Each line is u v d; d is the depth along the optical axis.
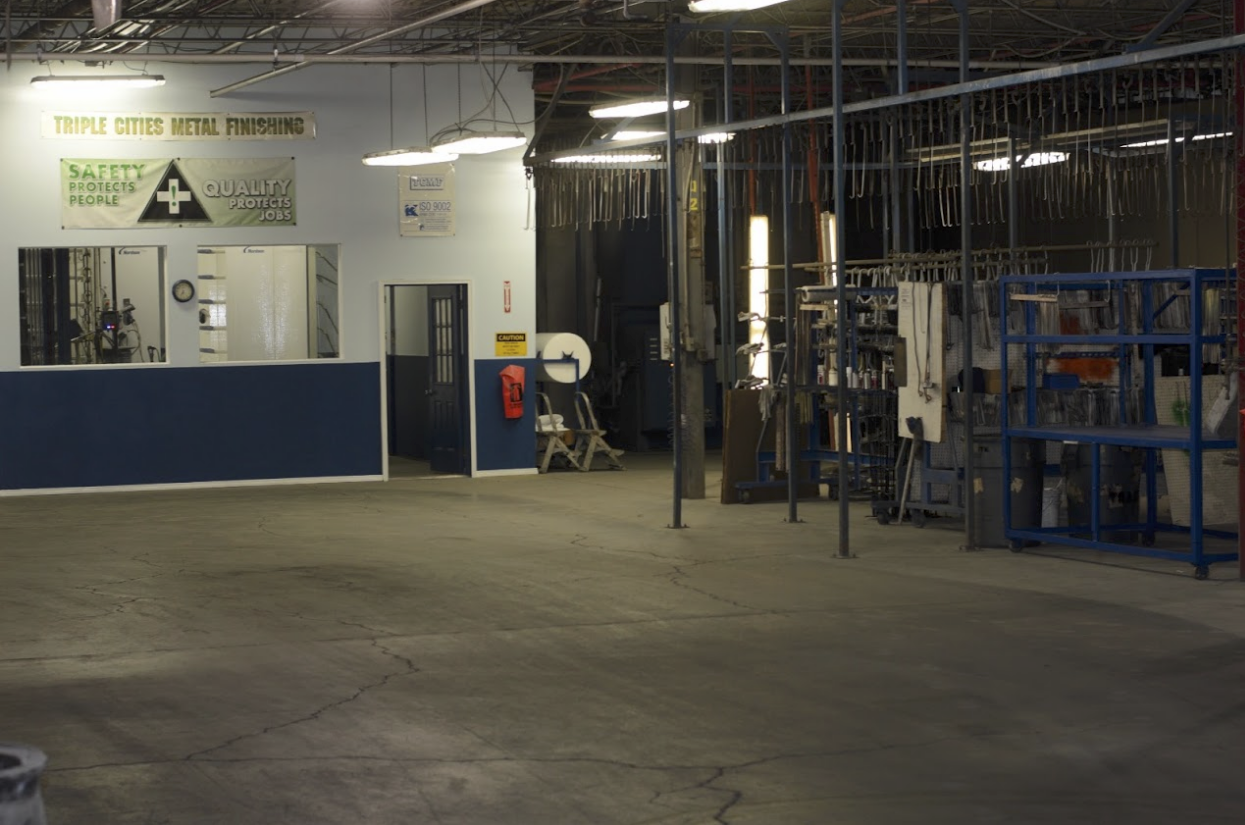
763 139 17.30
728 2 9.38
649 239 19.50
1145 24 14.76
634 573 9.99
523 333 16.91
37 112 15.40
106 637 8.09
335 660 7.46
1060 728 6.04
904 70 10.22
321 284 17.42
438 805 5.14
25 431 15.49
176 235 15.84
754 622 8.27
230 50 14.95
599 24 13.94
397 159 14.99
